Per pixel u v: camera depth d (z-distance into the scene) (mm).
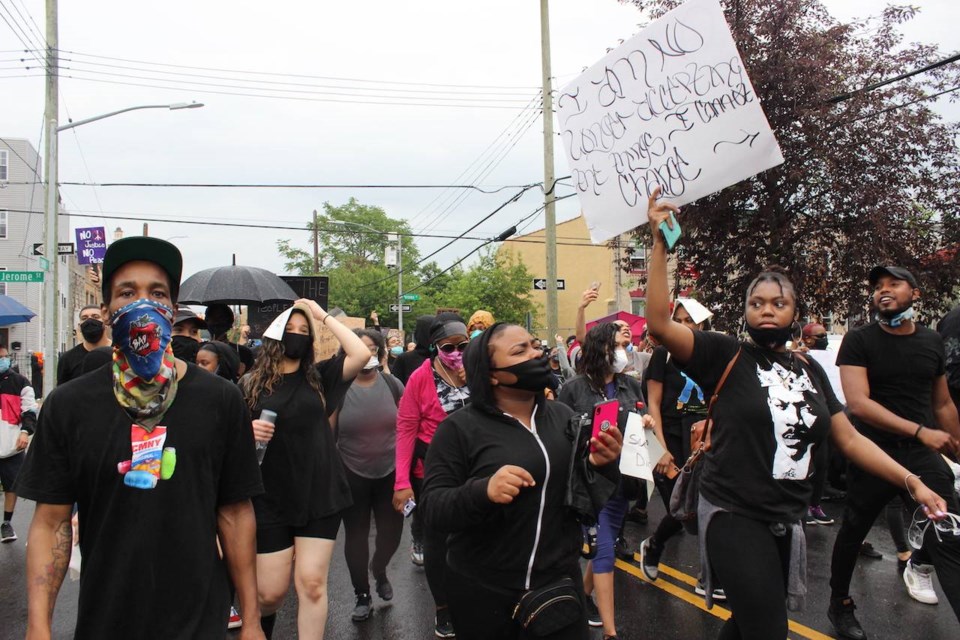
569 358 7816
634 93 3836
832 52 11359
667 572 5758
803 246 12219
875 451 3256
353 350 4121
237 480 2383
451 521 2510
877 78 11781
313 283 11148
